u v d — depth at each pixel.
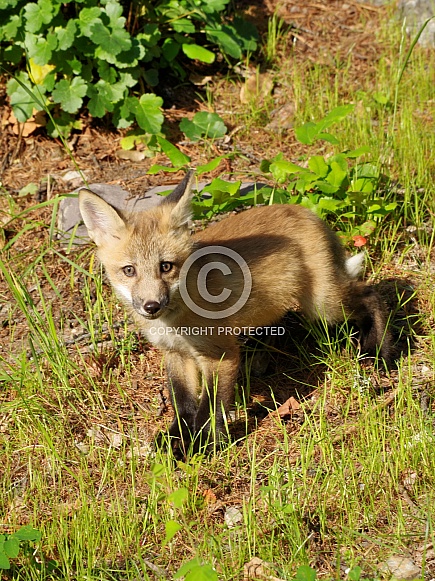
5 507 2.44
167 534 2.29
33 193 3.03
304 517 2.38
